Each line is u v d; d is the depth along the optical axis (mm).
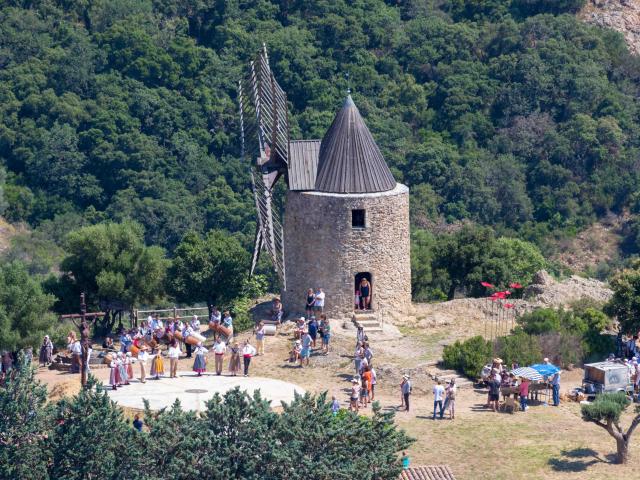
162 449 103812
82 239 158750
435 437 121750
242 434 104688
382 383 133125
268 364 137750
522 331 143375
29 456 105750
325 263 147250
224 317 146250
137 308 163625
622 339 144625
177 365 137875
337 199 145750
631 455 118812
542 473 115625
